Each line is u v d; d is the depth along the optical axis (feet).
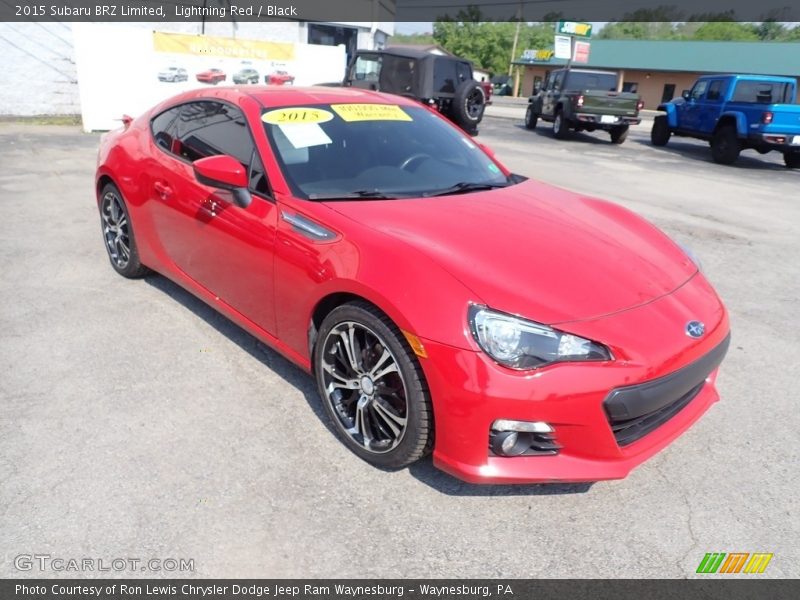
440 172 11.17
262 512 7.79
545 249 8.77
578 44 118.73
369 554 7.24
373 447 8.59
